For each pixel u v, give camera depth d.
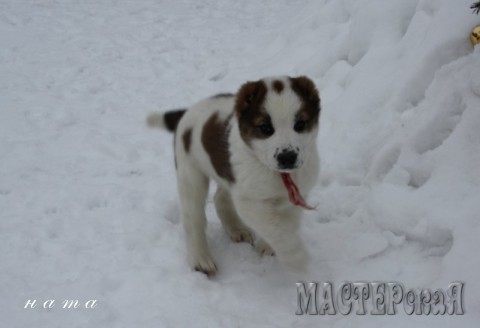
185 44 4.66
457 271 2.09
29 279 2.30
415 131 2.43
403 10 2.97
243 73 3.80
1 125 3.22
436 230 2.21
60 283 2.28
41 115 3.37
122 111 3.47
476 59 2.41
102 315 2.16
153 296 2.21
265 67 3.65
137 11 5.58
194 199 2.35
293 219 2.24
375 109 2.72
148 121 2.49
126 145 3.06
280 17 5.28
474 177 2.25
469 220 2.16
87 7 5.67
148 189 2.75
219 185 2.43
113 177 2.85
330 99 2.97
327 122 2.83
